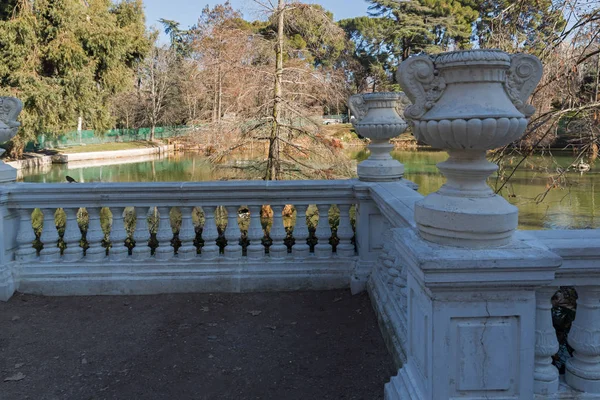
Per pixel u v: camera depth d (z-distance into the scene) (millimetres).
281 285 4555
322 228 4629
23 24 21734
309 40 12711
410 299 2207
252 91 11508
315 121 11625
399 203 3230
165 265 4551
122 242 4613
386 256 3768
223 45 11836
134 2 28828
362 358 3248
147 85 43594
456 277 1782
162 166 25000
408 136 25703
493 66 1719
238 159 11859
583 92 5441
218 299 4391
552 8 5254
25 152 30469
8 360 3316
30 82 22266
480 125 1668
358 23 38344
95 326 3859
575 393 1991
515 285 1803
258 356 3340
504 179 5859
